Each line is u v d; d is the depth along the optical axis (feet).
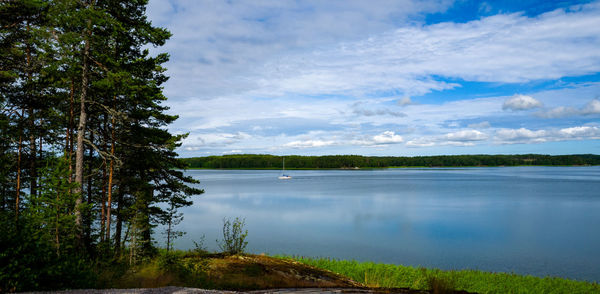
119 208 63.16
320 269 56.70
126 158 63.46
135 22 57.88
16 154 60.34
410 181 492.54
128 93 56.13
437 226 139.64
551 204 210.79
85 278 31.12
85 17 48.37
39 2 48.16
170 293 27.58
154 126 66.13
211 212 185.98
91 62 54.34
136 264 46.57
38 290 26.96
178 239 113.50
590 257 89.56
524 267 81.25
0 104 55.57
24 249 27.53
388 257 92.12
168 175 68.23
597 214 168.35
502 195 271.08
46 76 54.19
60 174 42.39
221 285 38.37
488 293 49.83
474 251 97.86
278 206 212.84
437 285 39.60
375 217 165.48
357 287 41.39
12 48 54.54
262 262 52.16
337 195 284.82
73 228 43.68
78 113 59.72
